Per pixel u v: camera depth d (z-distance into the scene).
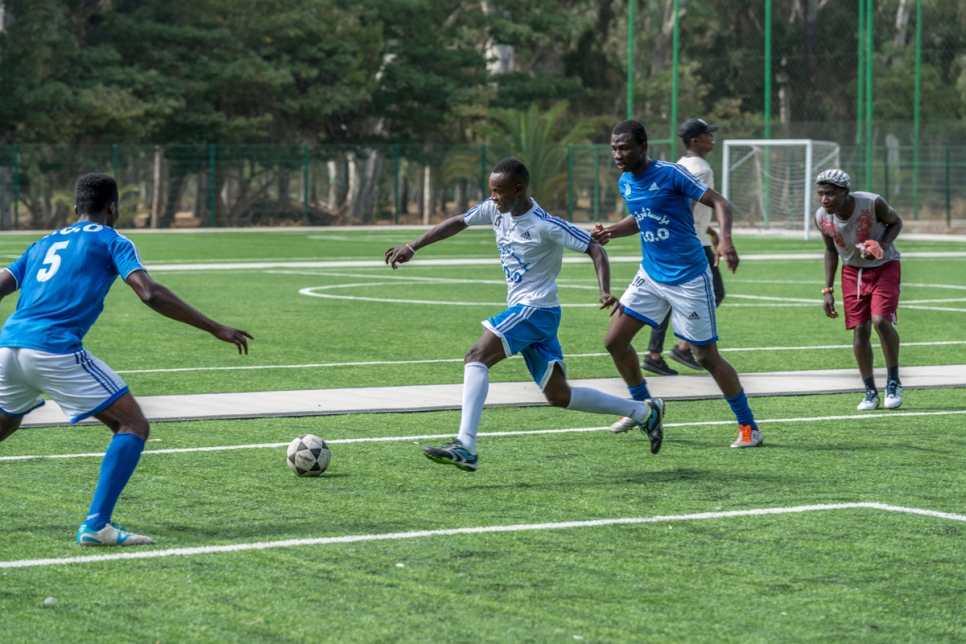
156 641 13.38
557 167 152.88
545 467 22.75
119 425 17.38
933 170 145.25
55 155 139.12
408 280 69.88
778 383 33.03
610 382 33.38
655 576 15.81
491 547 17.17
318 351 39.62
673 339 43.81
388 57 171.00
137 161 143.50
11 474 21.81
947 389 32.38
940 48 177.00
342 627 13.80
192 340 42.53
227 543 17.33
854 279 29.02
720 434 26.17
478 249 105.94
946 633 13.72
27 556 16.66
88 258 17.42
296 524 18.42
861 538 17.69
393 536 17.72
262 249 101.88
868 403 29.16
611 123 175.38
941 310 53.31
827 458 23.56
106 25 149.12
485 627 13.82
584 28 173.12
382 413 28.45
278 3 151.62
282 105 150.88
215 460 23.17
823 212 28.67
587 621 14.04
